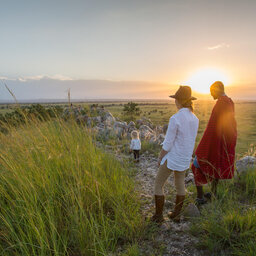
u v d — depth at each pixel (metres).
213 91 3.36
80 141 3.68
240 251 2.18
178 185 2.90
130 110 34.16
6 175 2.86
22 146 3.05
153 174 5.06
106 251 2.33
